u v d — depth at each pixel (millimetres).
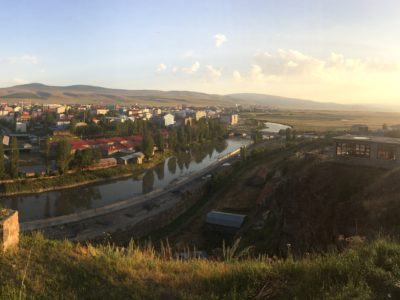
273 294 9797
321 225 27672
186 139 122750
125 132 134875
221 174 66938
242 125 196625
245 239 35719
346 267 10000
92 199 67625
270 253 28969
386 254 10547
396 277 8984
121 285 10414
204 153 116875
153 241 43438
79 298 9500
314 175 33500
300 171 38188
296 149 78938
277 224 33656
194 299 9672
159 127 163625
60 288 9883
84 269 11078
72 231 46375
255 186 59000
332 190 30125
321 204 29453
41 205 63469
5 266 10617
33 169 78000
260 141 126375
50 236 44312
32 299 9219
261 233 35281
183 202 57281
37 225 48094
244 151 83375
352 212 26188
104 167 85812
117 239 44031
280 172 53438
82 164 81188
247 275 10711
